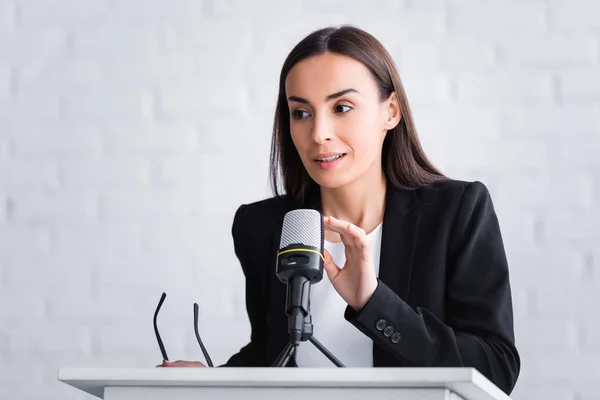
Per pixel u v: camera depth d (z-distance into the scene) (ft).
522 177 10.91
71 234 11.73
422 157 8.07
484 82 11.16
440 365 6.21
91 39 12.19
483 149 11.02
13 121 12.10
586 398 10.39
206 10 11.96
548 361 10.48
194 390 5.23
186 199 11.61
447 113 11.14
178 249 11.50
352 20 11.58
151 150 11.78
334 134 7.38
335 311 7.61
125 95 11.97
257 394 5.14
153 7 12.10
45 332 11.51
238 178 11.56
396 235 7.66
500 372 6.83
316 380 4.90
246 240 8.36
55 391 11.37
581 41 11.10
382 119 7.72
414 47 11.35
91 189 11.82
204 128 11.73
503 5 11.30
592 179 10.82
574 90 11.02
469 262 7.47
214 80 11.80
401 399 4.95
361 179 7.82
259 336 8.32
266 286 8.14
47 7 12.37
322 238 5.85
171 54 11.96
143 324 11.37
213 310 11.28
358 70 7.46
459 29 11.32
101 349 11.38
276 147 8.34
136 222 11.64
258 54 11.77
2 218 11.87
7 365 11.49
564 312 10.57
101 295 11.52
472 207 7.69
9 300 11.64
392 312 6.19
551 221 10.78
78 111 12.03
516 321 10.60
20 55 12.28
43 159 11.97
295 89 7.44
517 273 10.70
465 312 7.38
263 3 11.85
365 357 7.47
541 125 10.98
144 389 5.31
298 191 8.27
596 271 10.62
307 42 7.54
